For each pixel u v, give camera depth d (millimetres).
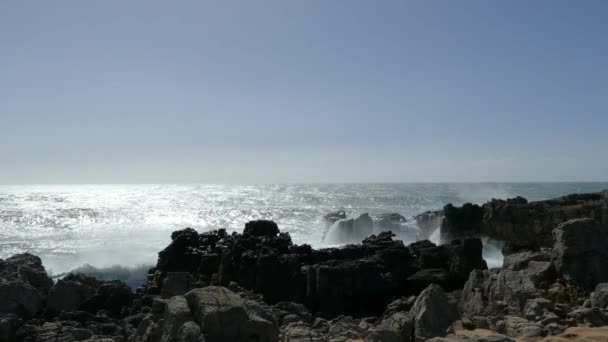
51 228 77875
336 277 27672
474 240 29047
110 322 21453
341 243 54688
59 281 25141
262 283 28750
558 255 20078
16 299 22531
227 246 33344
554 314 15648
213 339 12859
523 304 17188
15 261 29156
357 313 26906
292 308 23188
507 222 41188
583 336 13750
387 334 14617
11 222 86375
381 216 63219
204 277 31062
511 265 21141
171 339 13000
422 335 15086
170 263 33719
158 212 102000
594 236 19828
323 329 18438
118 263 47250
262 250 30828
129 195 160625
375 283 27859
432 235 53625
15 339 18422
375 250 32062
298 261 29969
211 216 94250
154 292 30016
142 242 60781
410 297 24750
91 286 27625
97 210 106625
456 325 15984
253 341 13195
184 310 13562
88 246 57625
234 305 13359
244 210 102750
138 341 15562
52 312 23625
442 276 27953
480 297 18656
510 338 13625
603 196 39750
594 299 16859
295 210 101125
